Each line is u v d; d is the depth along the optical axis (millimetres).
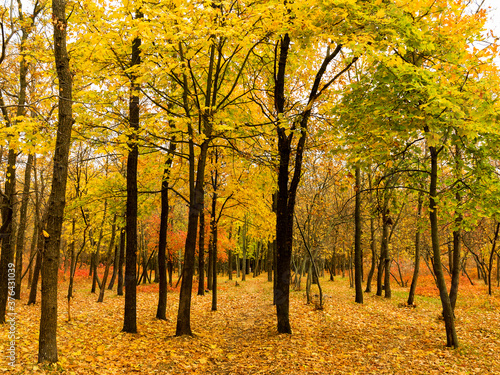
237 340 8758
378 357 7047
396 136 7465
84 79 7742
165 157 10078
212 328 9961
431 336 8828
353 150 7629
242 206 12859
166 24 5855
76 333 7891
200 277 19312
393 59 5738
